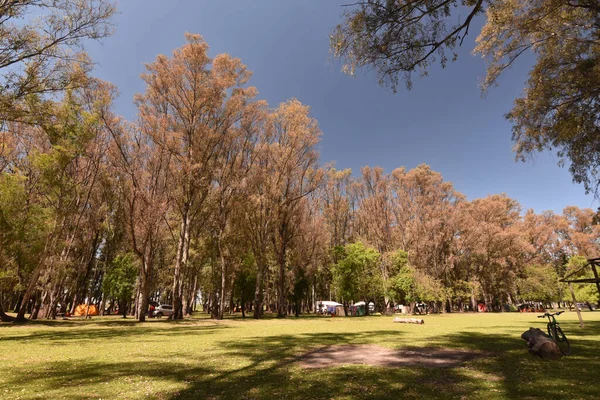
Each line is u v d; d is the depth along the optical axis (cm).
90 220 3744
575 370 807
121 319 3547
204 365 912
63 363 934
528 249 5359
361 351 1173
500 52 1118
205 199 3572
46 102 1534
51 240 2688
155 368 866
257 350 1202
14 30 1332
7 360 982
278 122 3997
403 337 1611
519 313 4966
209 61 3331
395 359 1012
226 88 3372
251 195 3666
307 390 653
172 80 3172
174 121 3278
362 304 5181
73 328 2259
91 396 605
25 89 1405
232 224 3725
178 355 1087
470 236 5338
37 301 3306
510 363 921
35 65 1415
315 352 1156
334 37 669
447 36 668
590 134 1151
